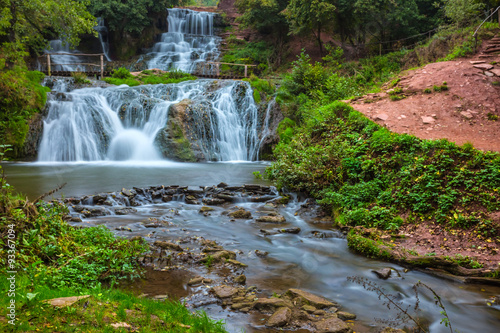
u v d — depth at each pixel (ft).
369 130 37.17
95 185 38.50
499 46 53.31
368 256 22.93
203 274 19.03
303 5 92.38
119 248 19.69
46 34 111.55
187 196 35.01
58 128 61.00
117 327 11.12
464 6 68.90
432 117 38.86
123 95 67.56
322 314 15.39
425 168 28.78
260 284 18.33
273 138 64.64
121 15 115.03
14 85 59.16
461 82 45.24
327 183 34.32
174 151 60.08
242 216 30.12
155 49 126.00
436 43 68.08
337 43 113.39
